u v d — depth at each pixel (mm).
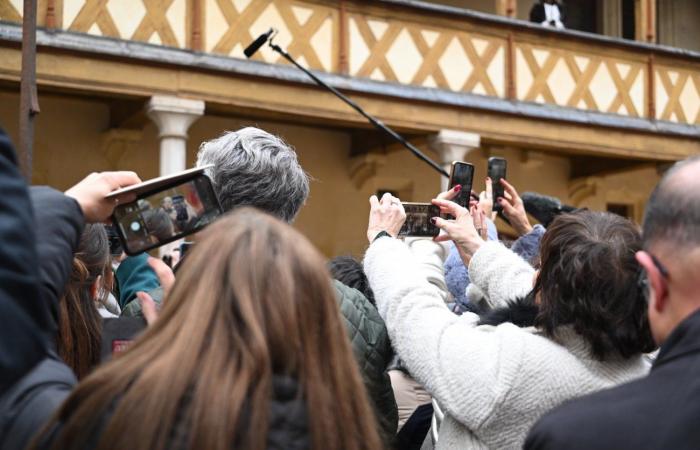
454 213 2576
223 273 1349
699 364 1373
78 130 10539
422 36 10812
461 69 11102
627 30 15750
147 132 10875
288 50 9805
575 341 2000
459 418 1966
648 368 2039
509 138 11375
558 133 11805
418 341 2053
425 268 2773
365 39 10391
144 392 1242
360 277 3131
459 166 2957
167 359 1273
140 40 8977
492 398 1933
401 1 10586
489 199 3842
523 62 11625
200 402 1237
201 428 1222
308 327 1350
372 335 2324
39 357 1245
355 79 10266
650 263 1472
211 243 1378
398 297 2129
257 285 1336
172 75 9047
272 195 2205
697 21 16734
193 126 11273
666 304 1472
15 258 1215
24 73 4375
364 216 12648
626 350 1976
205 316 1313
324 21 10102
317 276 1382
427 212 2719
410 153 12859
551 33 11836
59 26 8586
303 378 1323
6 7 8367
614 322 1953
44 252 1488
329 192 12383
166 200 1759
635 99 12602
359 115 10188
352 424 1345
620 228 2020
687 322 1412
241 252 1356
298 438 1286
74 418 1253
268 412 1271
